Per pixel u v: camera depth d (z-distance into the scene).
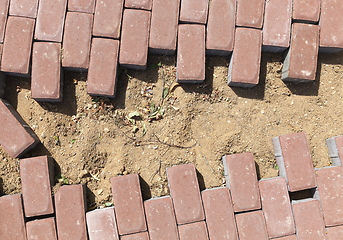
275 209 2.00
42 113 2.05
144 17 2.03
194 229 1.98
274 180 2.01
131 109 2.07
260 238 1.99
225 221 1.99
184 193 1.99
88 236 1.98
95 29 2.02
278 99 2.11
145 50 2.03
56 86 2.01
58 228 1.97
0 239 1.96
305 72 2.05
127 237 1.98
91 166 2.04
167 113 2.08
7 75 2.05
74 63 2.02
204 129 2.08
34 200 1.97
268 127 2.09
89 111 2.06
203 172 2.06
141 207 1.98
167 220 1.98
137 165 2.05
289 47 2.06
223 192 1.99
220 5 2.05
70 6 2.02
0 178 2.03
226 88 2.09
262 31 2.05
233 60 2.04
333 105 2.11
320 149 2.10
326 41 2.06
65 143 2.05
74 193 1.98
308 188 2.02
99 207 2.03
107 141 2.05
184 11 2.04
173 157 2.06
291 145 2.02
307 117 2.11
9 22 2.01
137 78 2.08
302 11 2.06
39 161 1.98
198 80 2.04
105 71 2.02
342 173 2.03
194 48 2.04
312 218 2.00
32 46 2.02
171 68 2.09
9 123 1.99
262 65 2.11
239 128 2.08
